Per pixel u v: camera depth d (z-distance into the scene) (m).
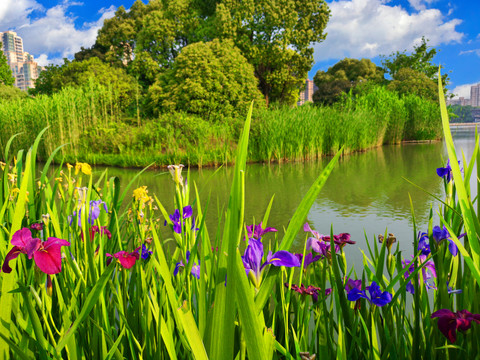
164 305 1.17
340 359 1.01
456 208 1.17
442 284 1.10
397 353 1.16
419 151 15.91
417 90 31.50
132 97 27.72
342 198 6.74
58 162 13.58
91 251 1.21
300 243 3.97
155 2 37.06
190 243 1.33
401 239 4.11
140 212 1.99
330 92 38.38
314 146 14.88
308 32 27.31
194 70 20.22
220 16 25.80
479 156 0.98
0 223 1.15
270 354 0.72
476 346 1.02
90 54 39.53
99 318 1.17
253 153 13.92
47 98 14.38
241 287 0.66
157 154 12.76
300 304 1.21
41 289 1.07
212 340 0.69
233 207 0.67
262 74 28.61
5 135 13.88
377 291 1.08
